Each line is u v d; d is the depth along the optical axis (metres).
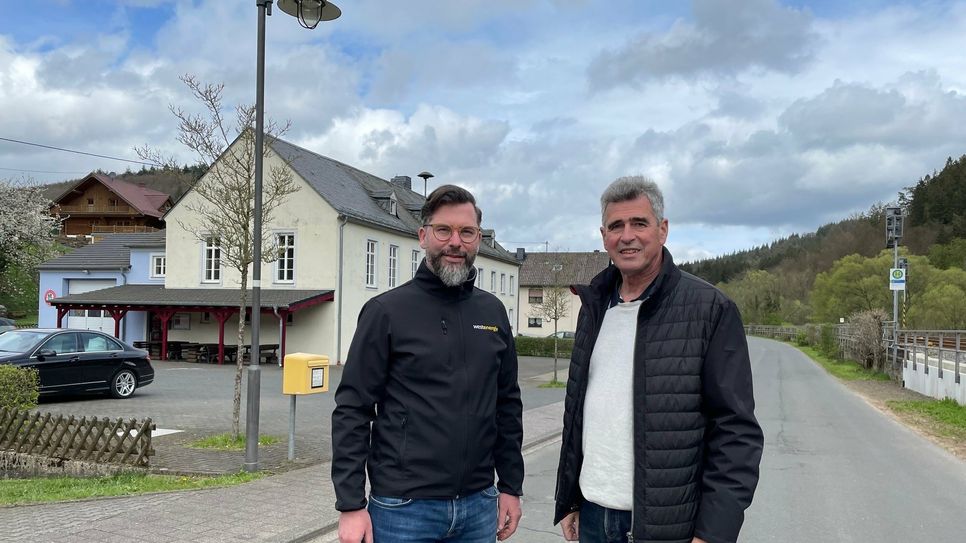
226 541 5.34
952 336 20.50
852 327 29.53
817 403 16.14
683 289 2.65
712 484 2.45
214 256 28.66
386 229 30.25
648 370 2.61
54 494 6.87
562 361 34.66
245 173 10.66
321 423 11.74
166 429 10.79
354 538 2.78
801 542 5.76
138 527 5.63
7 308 43.31
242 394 16.03
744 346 2.55
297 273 27.02
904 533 6.02
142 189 75.38
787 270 90.12
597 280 2.94
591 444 2.79
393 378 2.89
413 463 2.82
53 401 14.14
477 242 3.01
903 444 10.62
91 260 33.75
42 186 47.44
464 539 2.97
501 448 3.22
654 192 2.77
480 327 3.01
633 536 2.58
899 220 23.25
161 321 29.95
